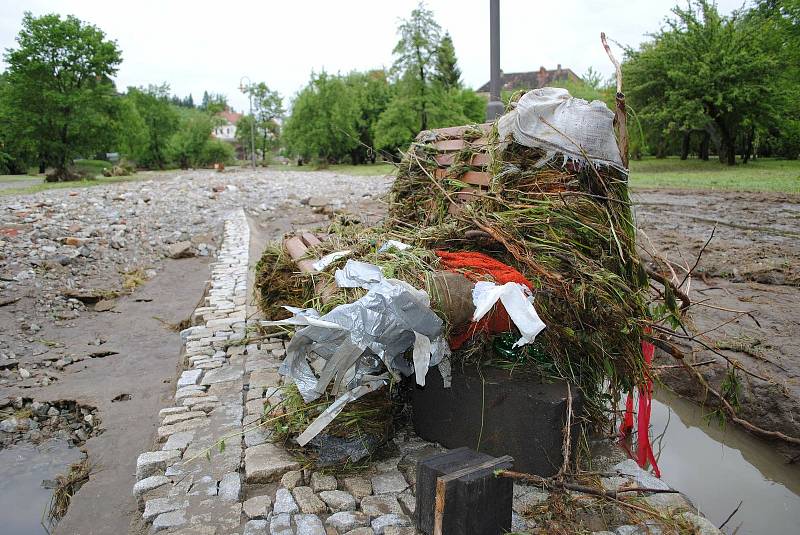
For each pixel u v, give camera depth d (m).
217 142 67.44
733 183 18.25
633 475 3.51
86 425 4.89
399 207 5.36
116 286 8.70
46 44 28.39
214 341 5.83
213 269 9.25
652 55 28.11
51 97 28.28
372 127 43.53
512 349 3.63
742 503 3.79
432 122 36.94
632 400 4.26
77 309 7.82
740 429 4.61
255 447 3.70
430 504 2.81
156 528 2.96
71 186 22.33
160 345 6.59
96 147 30.53
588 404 3.68
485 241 3.92
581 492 3.08
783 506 3.77
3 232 10.22
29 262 8.84
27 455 4.48
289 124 50.69
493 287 3.26
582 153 3.60
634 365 3.64
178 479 3.39
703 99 26.86
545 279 3.49
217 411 4.25
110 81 31.17
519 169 3.90
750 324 5.77
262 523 2.98
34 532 3.58
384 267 3.54
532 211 3.71
